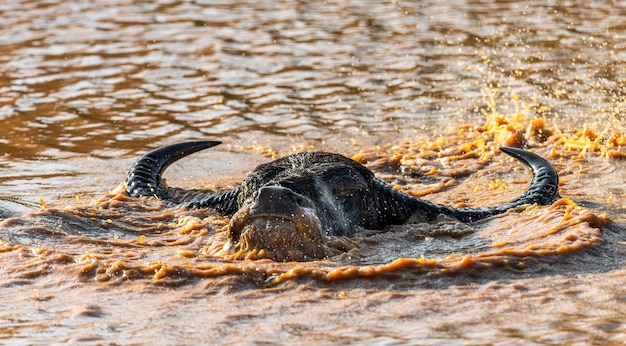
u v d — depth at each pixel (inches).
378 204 1154.7
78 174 1456.7
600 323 748.6
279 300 834.2
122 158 1550.2
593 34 2320.4
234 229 971.3
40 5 2930.6
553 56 2130.9
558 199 1187.9
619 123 1625.2
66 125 1750.7
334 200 1089.4
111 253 1005.8
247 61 2209.6
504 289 847.7
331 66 2138.3
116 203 1216.8
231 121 1759.4
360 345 719.1
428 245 1026.7
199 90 1980.8
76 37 2495.1
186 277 893.2
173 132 1701.5
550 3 2728.8
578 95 1829.5
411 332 744.3
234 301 836.6
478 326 754.2
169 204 1233.4
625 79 1926.7
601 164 1401.3
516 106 1678.2
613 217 1112.8
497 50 2210.9
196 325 780.0
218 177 1435.8
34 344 747.4
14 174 1456.7
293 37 2434.8
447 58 2161.7
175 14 2768.2
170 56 2268.7
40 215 1119.0
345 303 821.9
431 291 849.5
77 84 2046.0
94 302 844.6
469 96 1861.5
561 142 1518.2
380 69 2095.2
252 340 738.2
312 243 959.0
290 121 1749.5
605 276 876.0
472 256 922.1
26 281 910.4
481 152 1509.6
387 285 865.5
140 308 826.8
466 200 1266.0
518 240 1008.2
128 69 2164.1
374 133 1658.5
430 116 1749.5
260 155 1560.0
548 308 793.6
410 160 1489.9
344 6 2807.6
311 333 750.5
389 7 2770.7
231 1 2960.1
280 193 945.5
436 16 2615.7
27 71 2161.7
